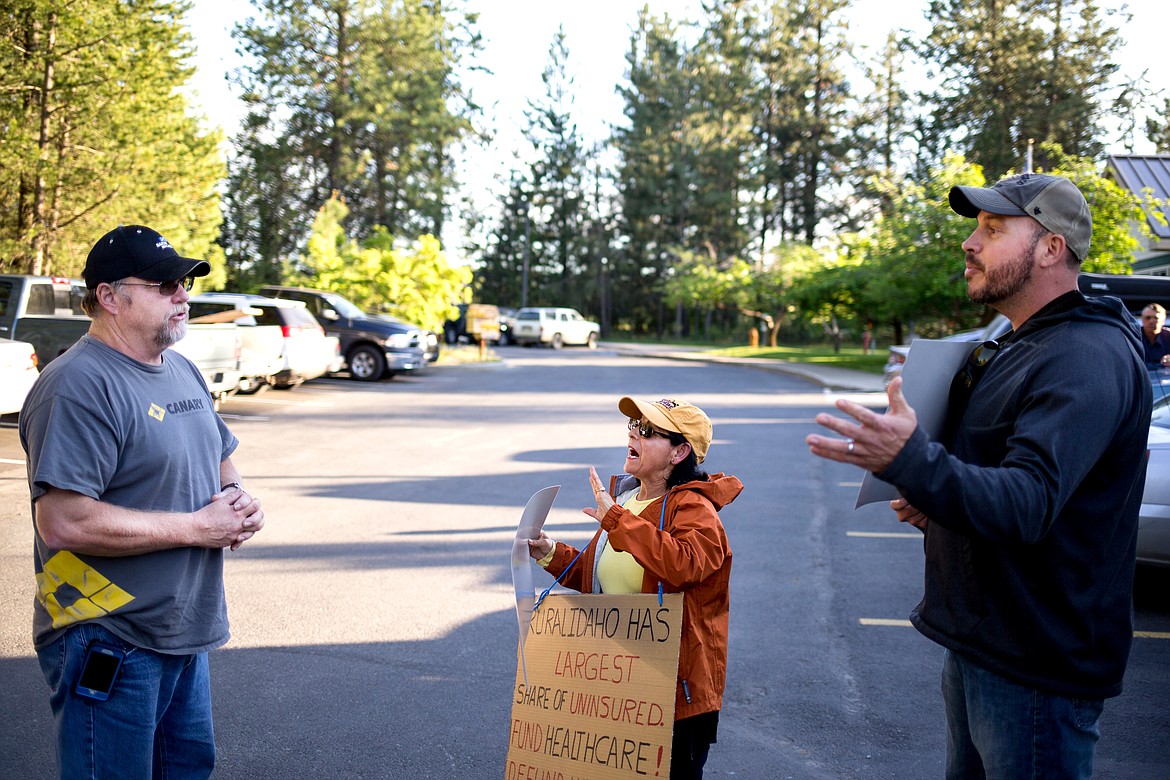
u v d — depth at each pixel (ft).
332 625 18.78
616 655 8.84
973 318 87.51
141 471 9.07
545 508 9.81
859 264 101.09
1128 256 69.82
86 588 8.88
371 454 39.73
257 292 74.18
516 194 233.35
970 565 7.54
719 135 191.83
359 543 25.05
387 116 125.59
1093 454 6.78
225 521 9.31
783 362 104.88
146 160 67.46
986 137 162.71
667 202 209.05
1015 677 7.32
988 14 165.17
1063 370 6.94
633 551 8.83
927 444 6.34
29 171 62.39
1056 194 7.49
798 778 13.08
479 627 18.78
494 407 57.88
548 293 232.12
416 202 132.46
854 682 16.37
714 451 41.68
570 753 8.86
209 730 9.98
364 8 122.21
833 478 35.50
